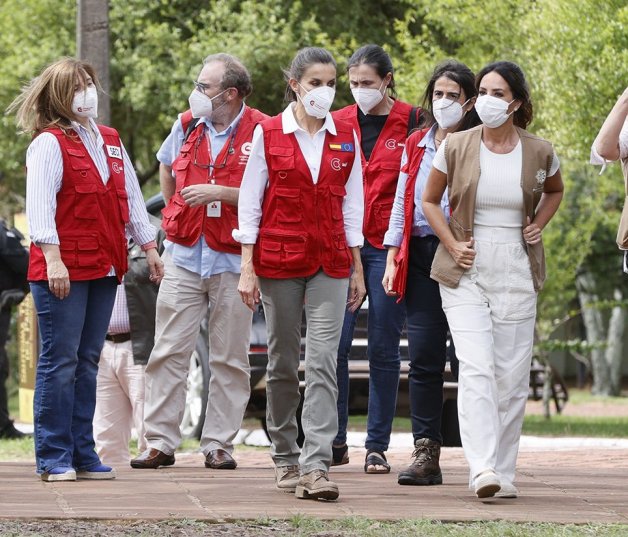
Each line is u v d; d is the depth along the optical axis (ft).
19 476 52.65
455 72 50.72
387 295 56.13
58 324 49.75
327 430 46.34
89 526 40.96
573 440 93.35
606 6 105.60
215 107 56.44
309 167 46.52
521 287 47.37
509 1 119.14
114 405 68.80
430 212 48.03
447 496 48.62
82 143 50.14
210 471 55.98
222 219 56.85
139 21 139.44
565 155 113.70
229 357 57.82
